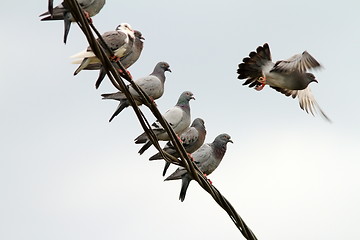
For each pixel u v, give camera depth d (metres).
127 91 11.39
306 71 13.55
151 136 12.42
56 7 13.22
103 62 10.90
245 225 12.59
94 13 14.36
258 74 13.65
